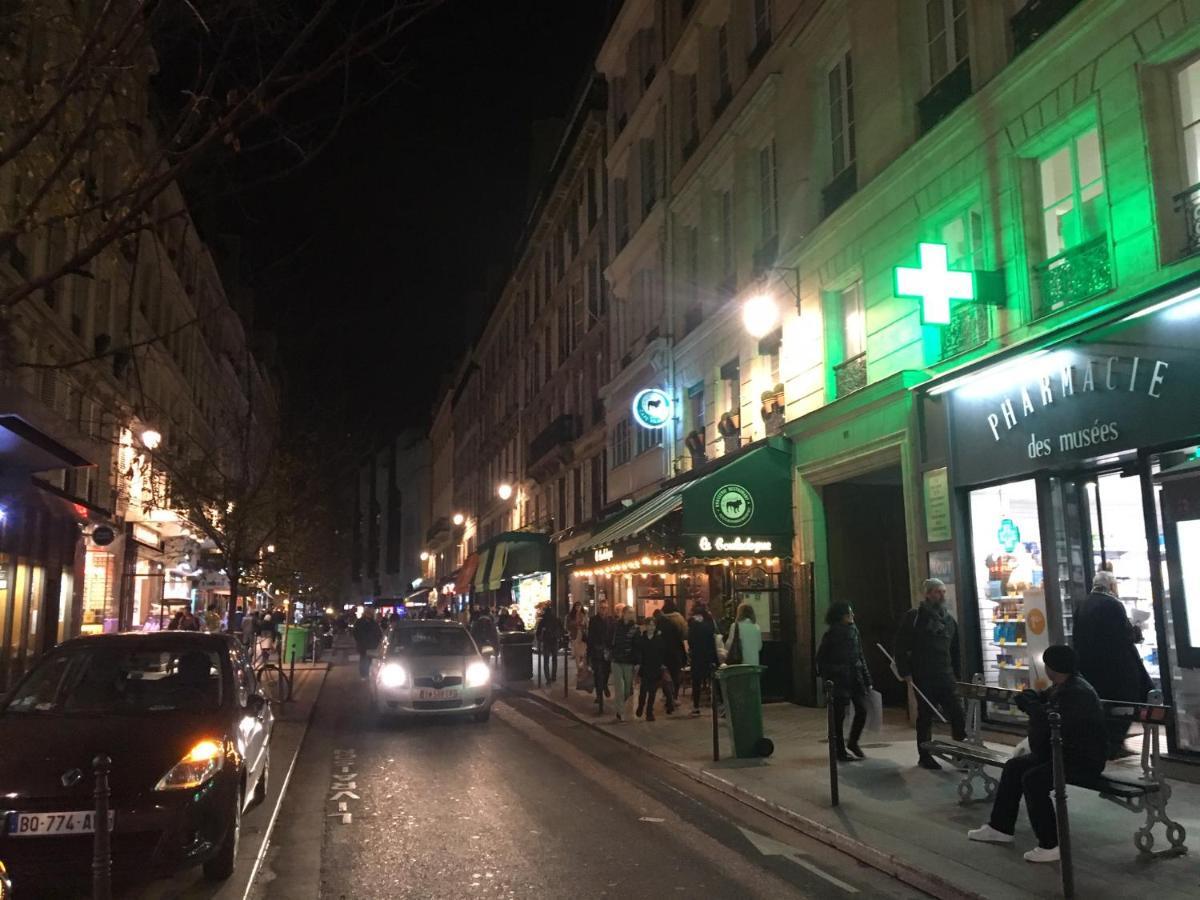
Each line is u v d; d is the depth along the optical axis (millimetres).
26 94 5895
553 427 35406
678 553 16344
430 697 14234
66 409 20094
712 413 20531
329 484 25672
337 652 40438
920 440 12398
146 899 5891
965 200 11945
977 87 11633
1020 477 10578
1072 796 8086
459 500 68938
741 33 19016
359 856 7023
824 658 10180
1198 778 8148
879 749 10773
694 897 6016
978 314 11594
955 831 7133
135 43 5371
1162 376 8688
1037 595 10344
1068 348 9797
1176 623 8531
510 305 48938
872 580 15586
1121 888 5676
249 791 7320
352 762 11141
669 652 15172
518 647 21828
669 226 23156
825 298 15422
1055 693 6449
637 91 26312
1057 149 10703
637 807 8602
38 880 5508
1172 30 8805
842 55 15484
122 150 8414
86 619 22531
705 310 21000
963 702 9398
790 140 16656
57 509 14766
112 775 5801
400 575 106688
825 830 7312
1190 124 8922
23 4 5957
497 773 10367
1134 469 9188
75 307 20859
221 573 25484
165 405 30562
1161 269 8867
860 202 14031
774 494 15789
